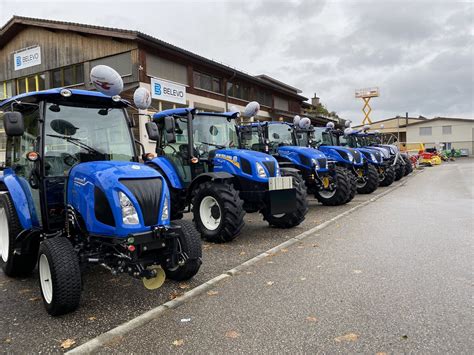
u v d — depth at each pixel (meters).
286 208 6.68
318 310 3.55
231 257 5.38
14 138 4.84
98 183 3.66
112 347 2.97
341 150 12.10
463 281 4.18
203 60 17.05
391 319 3.33
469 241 5.89
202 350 2.91
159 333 3.18
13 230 4.50
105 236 3.64
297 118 10.70
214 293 4.03
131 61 14.45
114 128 4.62
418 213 8.56
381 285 4.13
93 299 3.95
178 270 4.30
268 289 4.11
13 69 18.17
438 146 50.09
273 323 3.32
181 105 16.52
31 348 3.00
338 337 3.04
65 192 4.07
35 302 3.94
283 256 5.37
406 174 20.39
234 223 5.98
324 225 7.47
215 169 6.87
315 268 4.79
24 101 4.40
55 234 4.17
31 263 4.67
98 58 15.27
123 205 3.55
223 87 19.56
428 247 5.60
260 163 6.60
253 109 7.59
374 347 2.88
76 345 3.03
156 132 4.88
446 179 17.58
